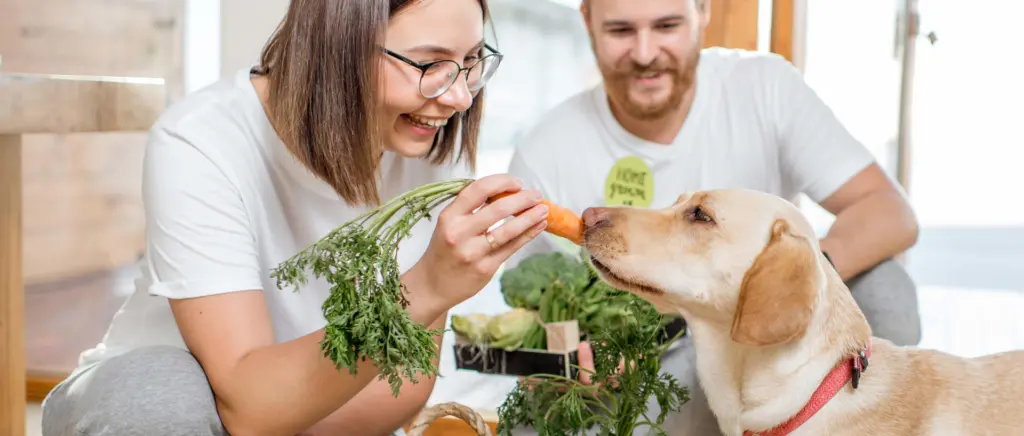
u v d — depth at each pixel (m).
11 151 1.88
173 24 3.63
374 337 1.29
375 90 1.47
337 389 1.45
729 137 2.42
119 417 1.41
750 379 1.60
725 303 1.61
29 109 1.76
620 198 2.40
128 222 3.85
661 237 1.63
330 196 1.71
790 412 1.56
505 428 1.80
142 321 1.74
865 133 3.42
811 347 1.55
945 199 6.50
